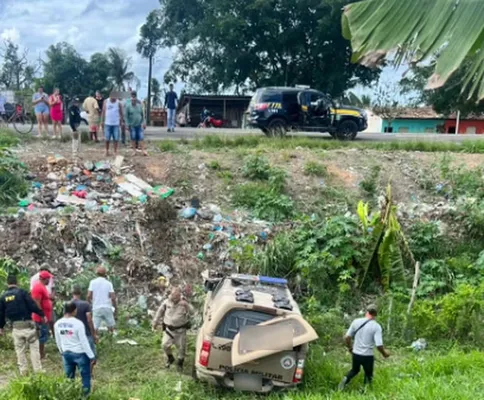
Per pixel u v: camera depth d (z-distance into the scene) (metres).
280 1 38.41
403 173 17.47
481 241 14.57
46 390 7.38
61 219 12.91
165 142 18.28
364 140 22.72
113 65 50.34
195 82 46.12
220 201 15.46
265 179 16.53
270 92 21.98
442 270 13.16
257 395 8.50
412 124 48.12
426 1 3.89
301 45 39.50
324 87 40.25
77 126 19.30
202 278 12.62
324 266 12.59
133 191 15.06
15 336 8.71
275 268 12.70
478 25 3.69
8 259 11.88
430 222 14.57
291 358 8.48
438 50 3.79
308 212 15.35
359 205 13.51
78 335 7.91
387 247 12.75
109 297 10.17
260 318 8.62
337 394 8.13
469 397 7.55
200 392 8.59
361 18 4.05
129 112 17.02
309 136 23.27
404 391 7.91
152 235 13.29
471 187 16.44
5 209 13.42
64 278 11.92
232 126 43.59
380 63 3.98
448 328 11.23
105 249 12.69
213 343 8.51
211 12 40.47
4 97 22.48
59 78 48.97
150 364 9.75
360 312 12.22
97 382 8.94
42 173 15.57
